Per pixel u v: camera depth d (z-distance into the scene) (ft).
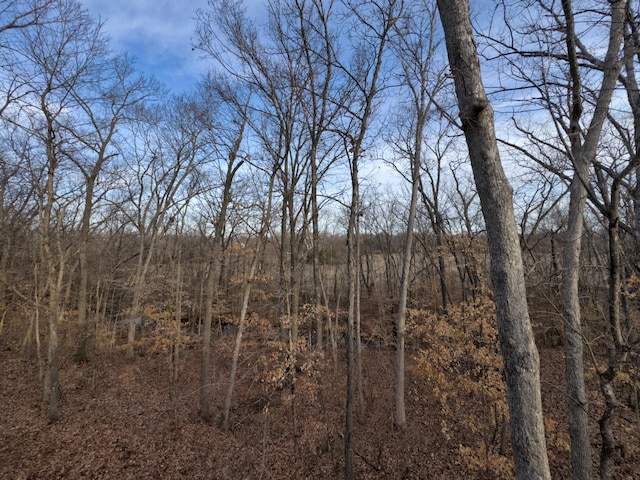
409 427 37.55
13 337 59.36
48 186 38.24
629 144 20.63
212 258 43.24
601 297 34.63
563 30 15.79
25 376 46.83
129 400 43.50
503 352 11.05
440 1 11.81
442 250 53.98
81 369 52.19
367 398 44.98
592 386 39.58
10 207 51.75
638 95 20.62
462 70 11.12
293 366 29.19
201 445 34.65
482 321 27.96
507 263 10.79
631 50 16.83
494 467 25.91
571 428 18.31
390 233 94.07
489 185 11.00
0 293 55.06
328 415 39.09
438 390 29.96
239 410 41.29
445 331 29.53
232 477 30.22
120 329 64.23
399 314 39.06
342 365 54.03
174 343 43.21
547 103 14.21
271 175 37.58
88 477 28.94
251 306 57.21
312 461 32.48
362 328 70.18
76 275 64.49
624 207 24.30
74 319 60.90
